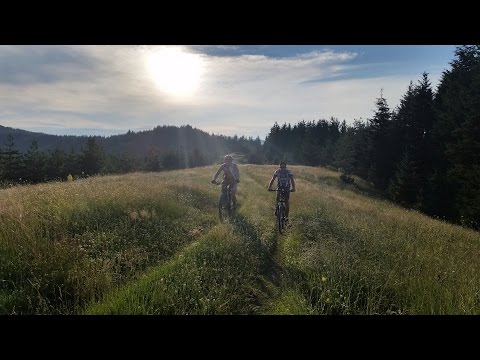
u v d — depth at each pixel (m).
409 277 6.58
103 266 6.40
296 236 9.94
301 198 17.97
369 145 53.31
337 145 79.50
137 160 101.31
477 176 25.58
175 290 5.52
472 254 9.32
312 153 96.31
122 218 9.61
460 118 33.06
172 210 11.96
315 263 7.26
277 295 6.18
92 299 5.36
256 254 8.26
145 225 9.56
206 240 8.63
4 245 6.62
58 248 6.71
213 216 12.94
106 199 10.66
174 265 6.86
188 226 10.85
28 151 69.94
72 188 13.09
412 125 45.66
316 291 6.15
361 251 8.42
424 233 11.48
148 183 17.17
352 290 6.20
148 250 8.12
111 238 8.06
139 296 5.45
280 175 12.23
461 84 36.00
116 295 5.48
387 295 6.12
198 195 16.92
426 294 5.92
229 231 9.65
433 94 45.44
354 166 61.38
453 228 14.75
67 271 6.14
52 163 72.25
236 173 13.51
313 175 49.31
